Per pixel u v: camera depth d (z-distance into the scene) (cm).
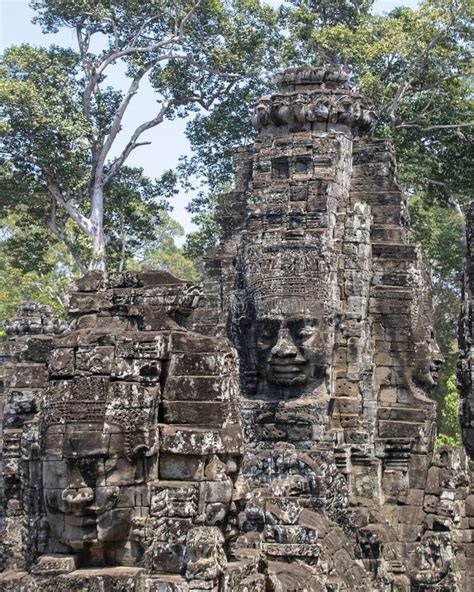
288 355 2148
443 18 3675
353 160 2391
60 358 1279
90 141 3678
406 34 3650
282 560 1698
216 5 3788
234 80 3922
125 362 1266
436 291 4625
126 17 3834
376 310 2300
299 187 2256
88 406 1250
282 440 2152
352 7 3956
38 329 2112
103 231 3750
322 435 2136
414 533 2144
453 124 3784
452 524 2138
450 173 3853
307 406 2142
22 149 3469
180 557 1234
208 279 2420
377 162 2381
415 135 3847
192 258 4084
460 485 2198
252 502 1728
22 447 1345
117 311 1340
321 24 4000
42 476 1287
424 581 2069
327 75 2384
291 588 1583
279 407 2155
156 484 1256
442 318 4609
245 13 3869
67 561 1230
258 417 2161
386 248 2331
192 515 1248
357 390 2219
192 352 1309
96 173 3688
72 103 3494
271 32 3878
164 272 1359
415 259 2325
